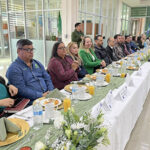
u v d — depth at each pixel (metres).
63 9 4.73
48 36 5.55
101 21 7.08
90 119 0.75
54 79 2.20
